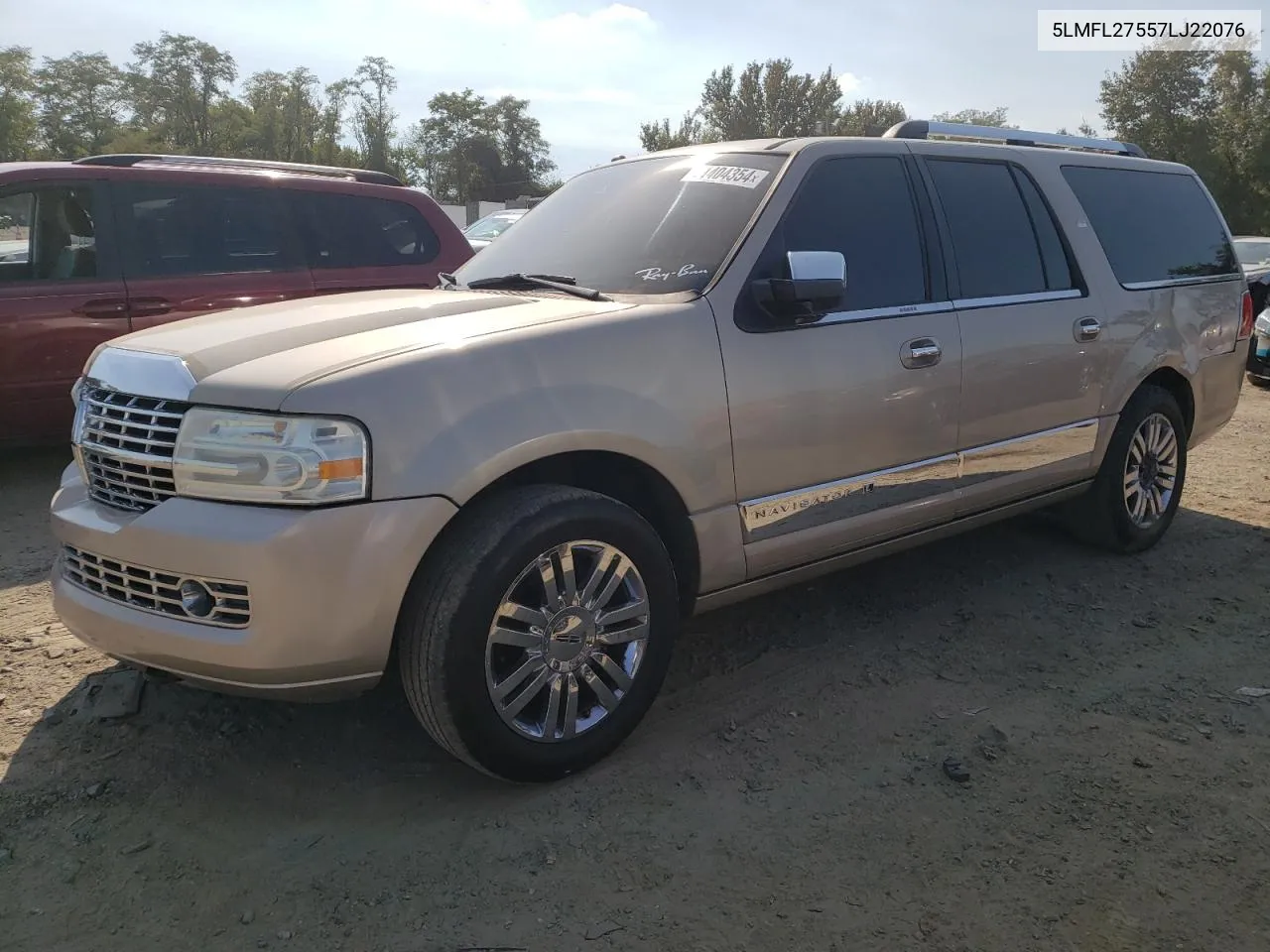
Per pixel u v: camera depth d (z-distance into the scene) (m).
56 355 5.95
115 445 2.77
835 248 3.55
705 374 3.09
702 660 3.74
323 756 3.06
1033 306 4.14
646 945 2.25
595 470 3.11
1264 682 3.59
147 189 6.28
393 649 2.74
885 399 3.56
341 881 2.48
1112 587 4.52
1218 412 5.32
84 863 2.54
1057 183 4.50
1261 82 41.88
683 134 51.28
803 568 3.53
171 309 6.26
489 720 2.67
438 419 2.58
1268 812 2.79
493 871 2.51
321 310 3.15
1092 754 3.08
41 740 3.12
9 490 6.00
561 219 4.00
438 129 85.19
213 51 75.38
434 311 3.05
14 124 63.00
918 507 3.79
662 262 3.40
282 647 2.46
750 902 2.40
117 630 2.66
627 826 2.69
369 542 2.48
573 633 2.83
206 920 2.34
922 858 2.57
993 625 4.09
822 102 47.53
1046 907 2.39
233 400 2.55
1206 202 5.39
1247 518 5.59
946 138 4.39
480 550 2.61
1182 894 2.45
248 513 2.48
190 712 3.29
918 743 3.14
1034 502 4.39
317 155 76.69
